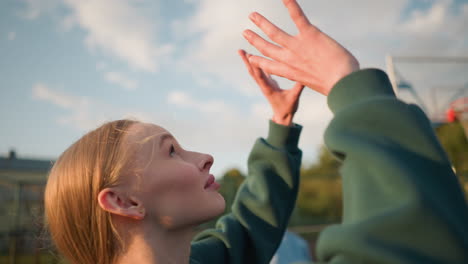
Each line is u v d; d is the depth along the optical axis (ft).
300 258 12.76
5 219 41.34
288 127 3.77
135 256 2.34
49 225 2.69
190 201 2.41
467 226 1.44
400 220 1.33
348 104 1.89
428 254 1.27
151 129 2.66
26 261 28.81
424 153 1.57
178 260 2.42
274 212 3.65
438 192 1.46
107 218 2.41
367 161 1.55
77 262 2.51
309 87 2.17
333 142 1.73
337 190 70.33
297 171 3.87
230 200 34.58
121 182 2.43
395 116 1.67
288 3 2.22
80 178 2.54
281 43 2.23
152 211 2.39
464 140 42.45
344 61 2.04
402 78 31.83
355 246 1.31
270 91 3.63
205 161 2.67
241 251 3.56
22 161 52.13
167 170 2.45
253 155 3.97
